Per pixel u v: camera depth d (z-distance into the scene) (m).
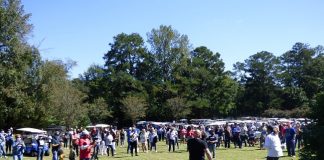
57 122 60.09
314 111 11.53
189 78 89.00
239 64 125.62
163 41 89.31
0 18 47.03
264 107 111.25
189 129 31.11
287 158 22.84
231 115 113.75
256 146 34.88
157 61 90.12
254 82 114.69
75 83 91.50
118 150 35.12
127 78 86.19
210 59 94.50
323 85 12.88
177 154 29.22
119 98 85.75
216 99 92.19
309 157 11.05
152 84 88.56
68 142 39.41
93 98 87.25
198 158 10.68
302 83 115.19
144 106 81.88
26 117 52.84
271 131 15.52
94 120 77.94
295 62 120.25
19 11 48.25
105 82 88.00
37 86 51.62
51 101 53.75
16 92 47.69
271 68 114.88
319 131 10.88
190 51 91.25
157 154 29.33
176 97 83.00
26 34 48.88
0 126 52.19
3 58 47.75
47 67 52.31
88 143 18.98
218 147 34.03
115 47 91.31
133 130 29.25
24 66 48.62
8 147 33.00
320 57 118.94
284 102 108.12
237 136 33.03
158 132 48.19
